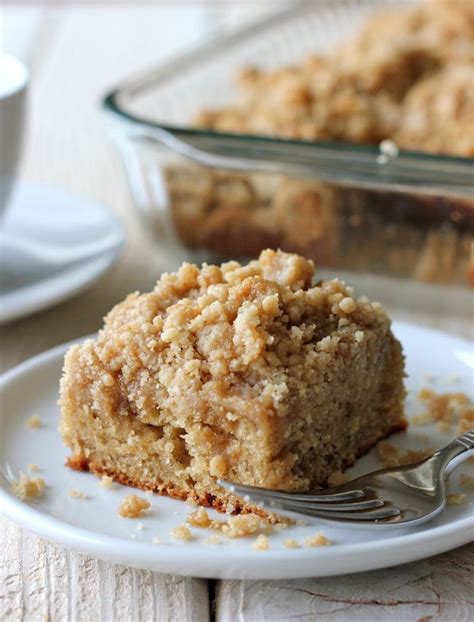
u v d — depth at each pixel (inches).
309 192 23.1
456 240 22.6
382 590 15.7
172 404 16.7
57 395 18.5
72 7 40.6
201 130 23.0
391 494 16.3
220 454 16.6
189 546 15.8
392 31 27.7
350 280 23.5
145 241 24.6
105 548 15.3
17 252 22.4
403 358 18.1
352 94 25.4
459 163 22.0
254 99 26.2
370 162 22.4
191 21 36.5
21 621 15.4
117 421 17.0
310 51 30.2
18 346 20.9
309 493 16.2
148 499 16.8
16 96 21.4
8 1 43.6
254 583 15.8
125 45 34.5
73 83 31.8
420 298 23.2
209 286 17.4
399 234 22.9
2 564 16.1
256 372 16.5
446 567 16.0
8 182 22.1
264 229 23.6
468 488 16.7
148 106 27.5
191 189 23.6
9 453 17.5
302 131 24.7
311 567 15.2
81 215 23.7
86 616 15.4
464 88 25.0
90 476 17.2
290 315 17.0
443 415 18.3
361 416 17.6
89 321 21.7
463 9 27.6
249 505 16.5
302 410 16.5
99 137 28.5
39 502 16.6
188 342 16.8
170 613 15.5
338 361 16.9
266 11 36.9
